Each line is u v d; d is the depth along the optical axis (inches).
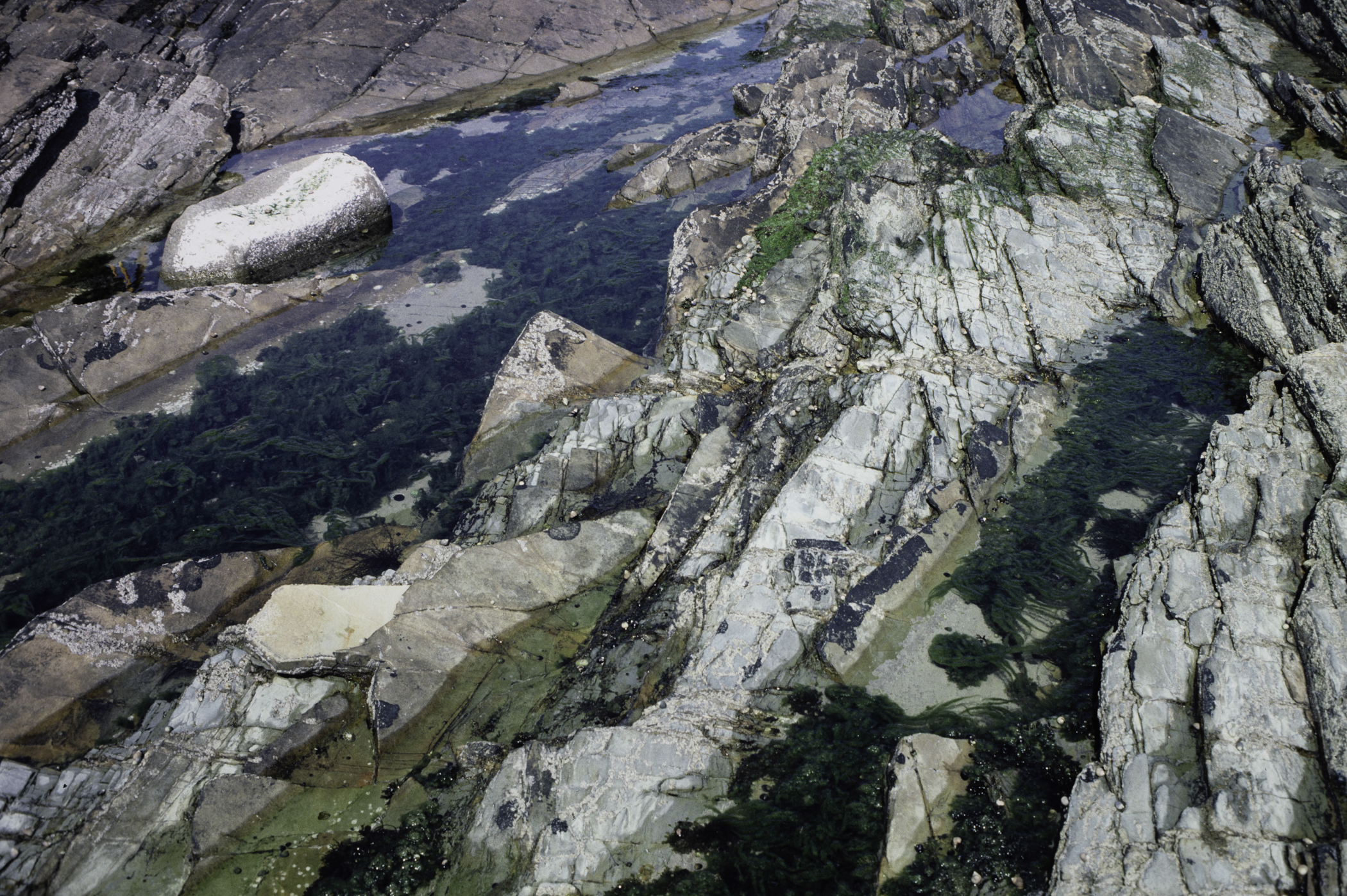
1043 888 221.0
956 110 697.6
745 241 553.9
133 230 660.7
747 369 466.3
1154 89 623.2
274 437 473.4
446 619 337.4
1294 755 224.4
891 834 239.1
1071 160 530.6
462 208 669.3
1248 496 298.0
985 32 786.2
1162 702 245.3
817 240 529.7
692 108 785.6
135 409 498.0
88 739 312.5
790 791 258.7
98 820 281.9
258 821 279.6
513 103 818.8
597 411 437.1
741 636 304.0
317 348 535.8
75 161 648.4
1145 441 369.7
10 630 373.1
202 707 314.7
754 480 372.8
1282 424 323.6
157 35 767.1
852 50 740.0
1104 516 337.7
